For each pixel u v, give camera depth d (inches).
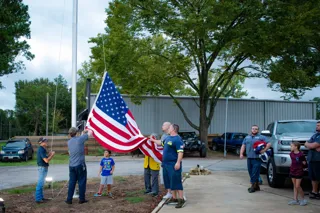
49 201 370.3
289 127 459.5
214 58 1072.8
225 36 936.3
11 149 986.7
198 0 930.7
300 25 943.7
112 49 1016.9
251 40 909.2
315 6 959.6
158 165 386.9
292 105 1476.4
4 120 2785.4
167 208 321.7
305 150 396.5
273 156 426.3
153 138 382.6
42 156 367.2
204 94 1141.1
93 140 1198.3
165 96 1321.4
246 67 1119.0
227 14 911.7
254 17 919.7
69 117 2736.2
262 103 1445.6
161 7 929.5
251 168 404.8
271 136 459.8
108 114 373.1
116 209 326.0
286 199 358.0
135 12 980.6
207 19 896.3
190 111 1353.3
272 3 908.0
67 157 1072.8
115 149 359.6
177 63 1010.1
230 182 485.7
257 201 347.9
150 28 943.7
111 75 1038.4
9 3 1199.6
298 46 1027.3
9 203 362.6
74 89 406.0
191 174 586.6
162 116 1315.2
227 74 1159.0
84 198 356.2
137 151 1098.7
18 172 711.7
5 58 1202.6
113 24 1021.2
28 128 2773.1
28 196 405.4
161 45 1045.2
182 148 326.6
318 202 342.0
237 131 1408.7
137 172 658.8
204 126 1143.0
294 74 1041.5
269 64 1078.4
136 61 1019.9
